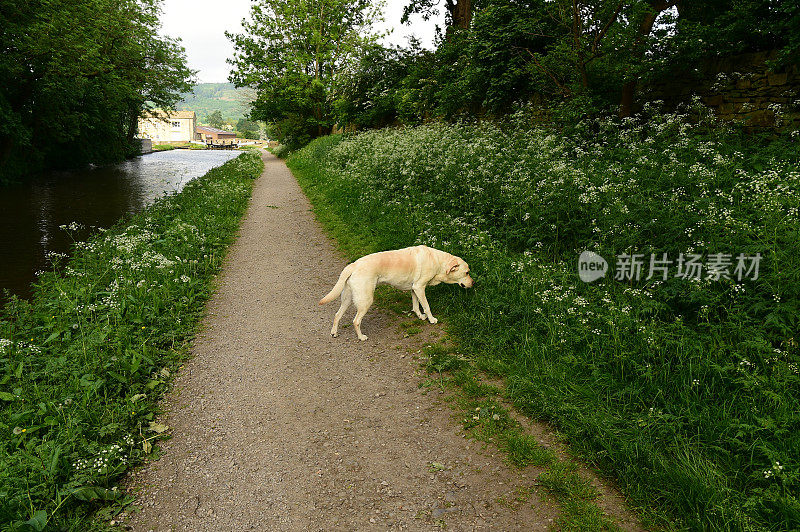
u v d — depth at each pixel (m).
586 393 3.89
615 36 9.47
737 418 3.30
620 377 4.07
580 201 6.72
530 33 12.10
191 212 11.56
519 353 4.68
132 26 22.53
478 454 3.56
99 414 3.86
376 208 10.62
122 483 3.34
